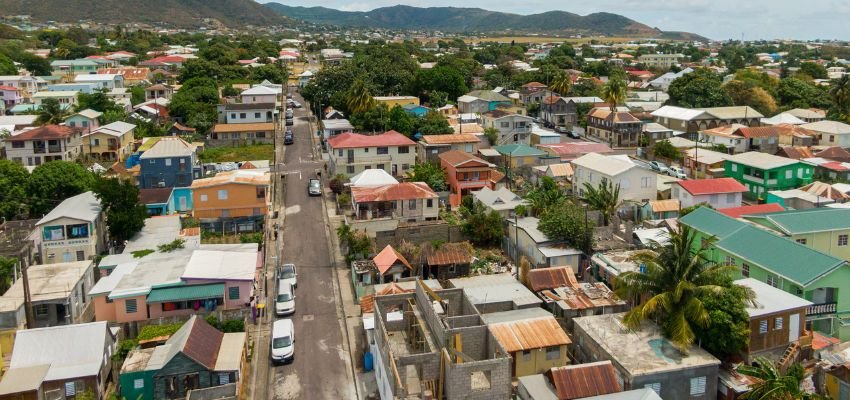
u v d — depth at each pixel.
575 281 47.28
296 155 96.12
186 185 75.19
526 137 100.75
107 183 59.03
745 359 36.12
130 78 153.25
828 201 65.25
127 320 44.66
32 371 35.81
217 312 44.00
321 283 53.81
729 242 47.50
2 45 184.00
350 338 44.62
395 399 30.91
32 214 68.00
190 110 112.88
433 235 59.56
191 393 33.56
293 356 42.16
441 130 95.81
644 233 56.44
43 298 44.28
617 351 35.59
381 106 105.81
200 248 53.88
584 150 89.69
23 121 106.56
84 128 100.50
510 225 58.75
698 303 35.34
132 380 35.69
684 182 69.56
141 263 50.06
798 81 145.25
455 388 30.64
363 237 57.16
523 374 36.47
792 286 41.19
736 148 98.19
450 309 40.47
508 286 46.69
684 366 33.94
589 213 61.31
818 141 101.44
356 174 80.69
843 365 34.56
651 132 109.44
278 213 71.12
